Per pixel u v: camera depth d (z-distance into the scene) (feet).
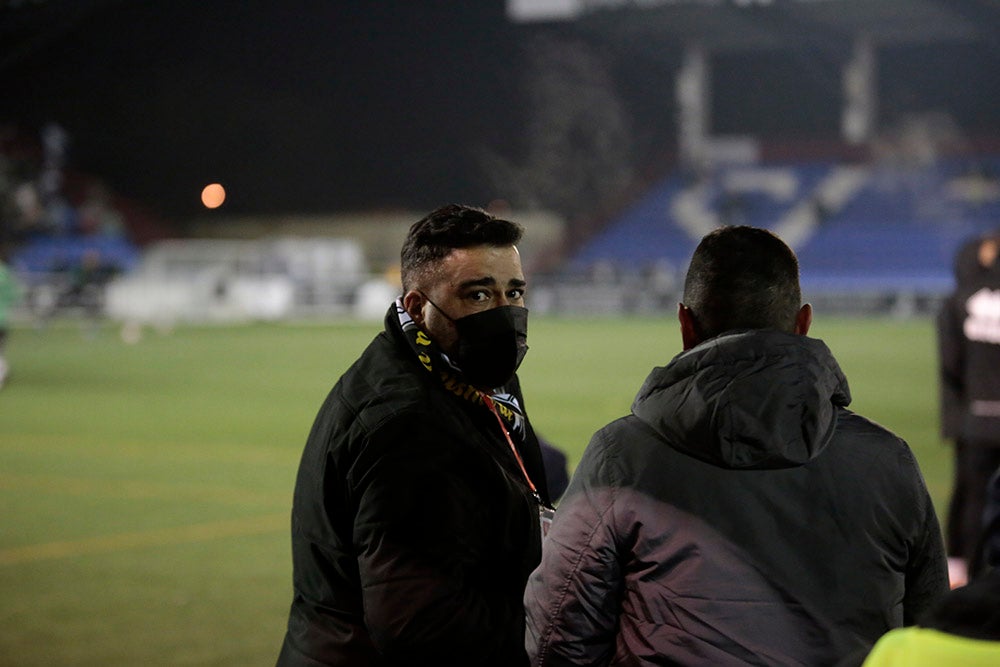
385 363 9.61
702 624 8.09
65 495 35.29
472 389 9.81
